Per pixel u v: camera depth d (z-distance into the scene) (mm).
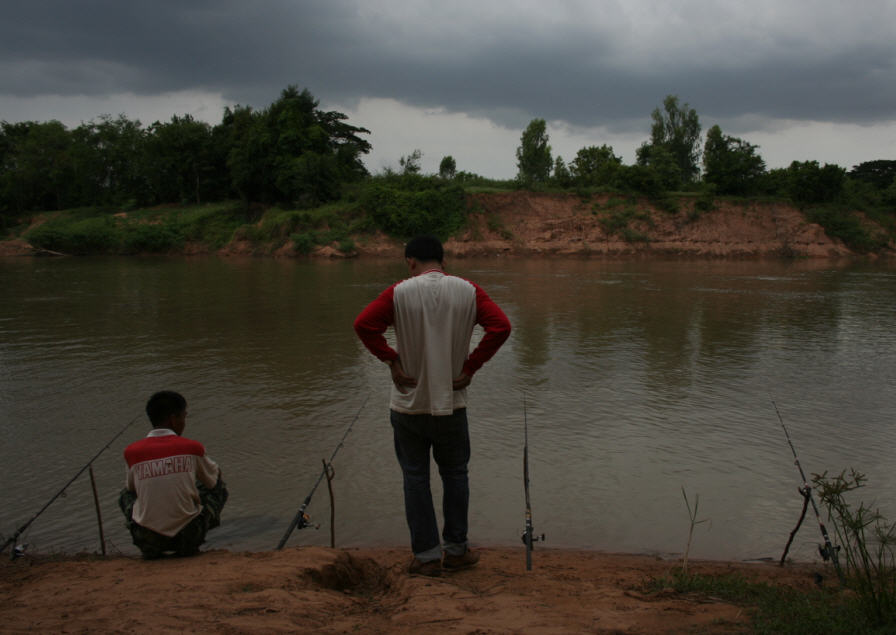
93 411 8703
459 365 3615
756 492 6109
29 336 14430
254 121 57062
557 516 5582
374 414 8500
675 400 9312
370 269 35562
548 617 2877
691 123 76750
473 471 6629
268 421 8211
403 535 5211
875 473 6551
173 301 20828
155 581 3334
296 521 4117
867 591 3295
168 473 3969
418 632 2627
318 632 2600
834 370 11258
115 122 71938
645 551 4945
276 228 48312
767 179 57438
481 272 34188
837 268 40625
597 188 54469
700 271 36250
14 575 3781
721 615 3012
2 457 6992
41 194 69750
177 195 65062
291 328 15445
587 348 13188
